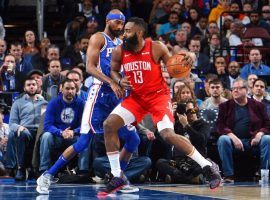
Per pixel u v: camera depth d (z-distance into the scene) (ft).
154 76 23.08
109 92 25.95
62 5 57.06
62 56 44.88
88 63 24.88
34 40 45.96
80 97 34.04
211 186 22.63
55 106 32.32
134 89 23.20
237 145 33.47
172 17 50.78
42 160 32.22
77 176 31.48
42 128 32.91
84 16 50.70
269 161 33.50
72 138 32.19
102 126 25.98
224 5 52.75
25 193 24.76
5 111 36.63
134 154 32.30
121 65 23.72
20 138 32.99
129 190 25.12
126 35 22.90
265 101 36.88
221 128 34.42
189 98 33.58
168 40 47.75
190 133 32.04
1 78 38.70
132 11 56.13
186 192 25.70
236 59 47.24
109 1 53.93
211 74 39.81
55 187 28.40
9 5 59.93
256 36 46.14
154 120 23.02
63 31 56.13
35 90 34.53
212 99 36.52
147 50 23.04
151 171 34.09
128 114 23.15
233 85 34.68
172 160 32.65
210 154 35.27
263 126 34.63
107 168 31.14
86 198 22.47
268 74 42.63
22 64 42.22
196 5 54.34
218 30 50.11
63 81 32.14
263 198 22.99
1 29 49.03
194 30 50.55
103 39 25.52
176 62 22.33
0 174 33.99
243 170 35.12
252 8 54.70
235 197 23.36
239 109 34.68
